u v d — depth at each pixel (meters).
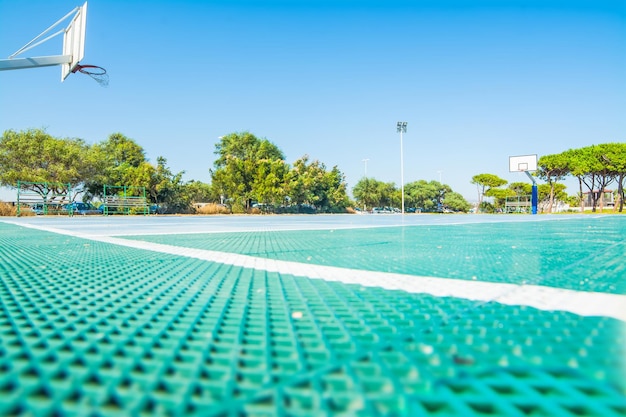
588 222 13.04
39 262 3.42
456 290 2.18
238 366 1.04
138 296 2.02
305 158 39.00
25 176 25.02
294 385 0.92
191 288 2.25
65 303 1.85
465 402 0.84
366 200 50.09
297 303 1.86
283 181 34.56
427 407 0.81
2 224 12.20
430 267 3.10
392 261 3.48
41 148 26.67
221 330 1.40
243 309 1.74
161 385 0.91
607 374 0.99
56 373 0.98
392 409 0.80
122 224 12.60
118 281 2.50
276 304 1.84
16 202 23.70
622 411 0.80
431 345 1.22
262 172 33.75
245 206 33.97
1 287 2.28
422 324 1.49
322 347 1.20
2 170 25.75
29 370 1.00
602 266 3.12
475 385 0.92
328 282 2.45
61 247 4.85
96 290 2.19
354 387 0.91
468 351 1.17
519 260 3.51
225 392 0.88
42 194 24.88
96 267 3.12
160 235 7.08
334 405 0.82
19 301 1.89
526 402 0.84
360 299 1.96
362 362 1.07
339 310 1.72
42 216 23.59
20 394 0.86
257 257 3.81
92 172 28.75
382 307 1.78
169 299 1.95
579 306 1.79
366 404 0.82
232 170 33.72
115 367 1.03
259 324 1.49
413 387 0.91
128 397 0.85
